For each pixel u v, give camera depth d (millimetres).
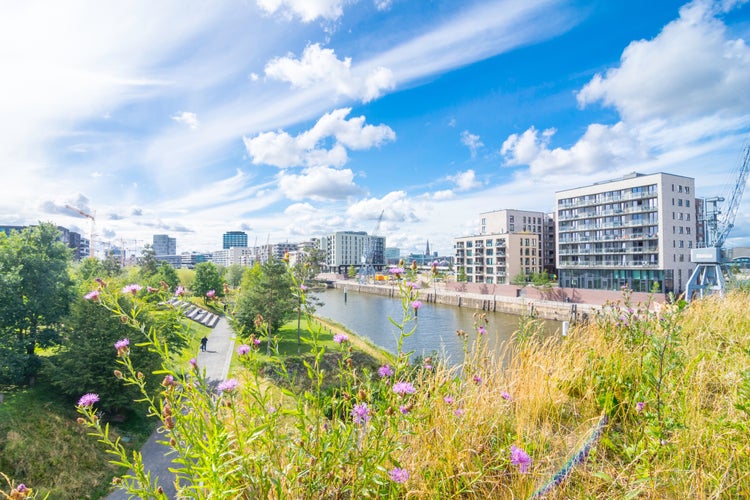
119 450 2135
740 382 2908
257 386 2189
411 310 2637
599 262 56656
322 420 2221
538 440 2680
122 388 15711
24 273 20250
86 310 16406
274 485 1867
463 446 2461
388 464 2246
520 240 71438
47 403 16125
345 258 165000
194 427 2053
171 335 11148
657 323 4027
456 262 82812
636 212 51844
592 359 3898
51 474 12734
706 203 59062
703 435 2529
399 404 2242
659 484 2148
